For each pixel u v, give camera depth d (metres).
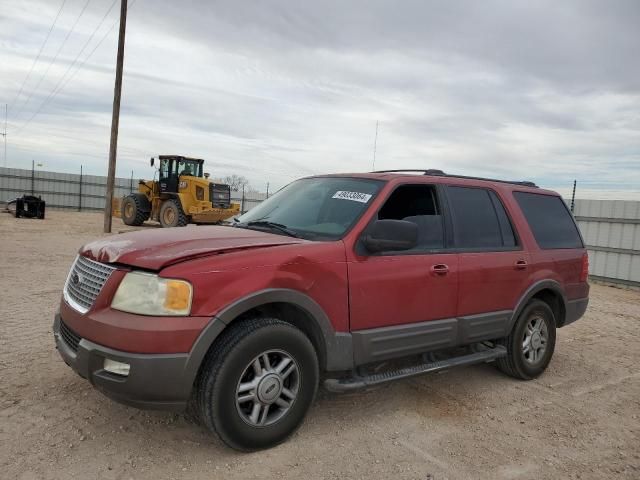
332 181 4.56
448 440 3.77
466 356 4.61
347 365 3.72
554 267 5.30
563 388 5.09
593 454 3.71
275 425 3.38
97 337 3.07
